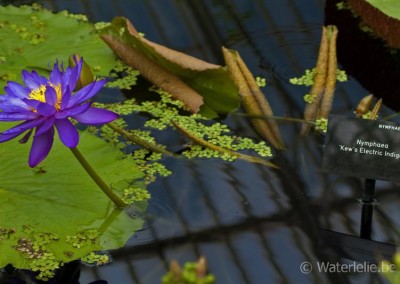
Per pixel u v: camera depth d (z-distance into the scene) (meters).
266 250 1.29
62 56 1.63
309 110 1.53
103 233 1.30
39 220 1.30
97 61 1.63
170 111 1.53
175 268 0.87
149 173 1.41
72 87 1.29
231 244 1.30
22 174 1.37
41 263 1.25
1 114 1.27
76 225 1.30
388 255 1.28
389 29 1.66
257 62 1.65
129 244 1.30
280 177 1.41
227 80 1.53
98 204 1.34
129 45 1.61
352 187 1.39
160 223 1.33
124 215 1.33
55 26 1.70
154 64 1.59
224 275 1.26
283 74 1.62
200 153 1.45
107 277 1.25
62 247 1.28
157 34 1.74
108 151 1.42
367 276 1.26
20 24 1.70
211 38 1.72
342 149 1.36
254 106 1.53
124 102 1.55
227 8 1.81
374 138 1.34
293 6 1.80
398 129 1.33
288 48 1.68
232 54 1.58
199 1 1.83
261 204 1.36
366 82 1.60
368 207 1.36
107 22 1.75
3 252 1.26
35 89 1.33
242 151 1.45
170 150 1.45
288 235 1.31
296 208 1.36
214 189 1.38
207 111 1.53
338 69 1.63
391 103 1.55
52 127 1.27
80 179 1.37
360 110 1.51
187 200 1.36
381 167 1.35
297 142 1.47
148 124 1.51
